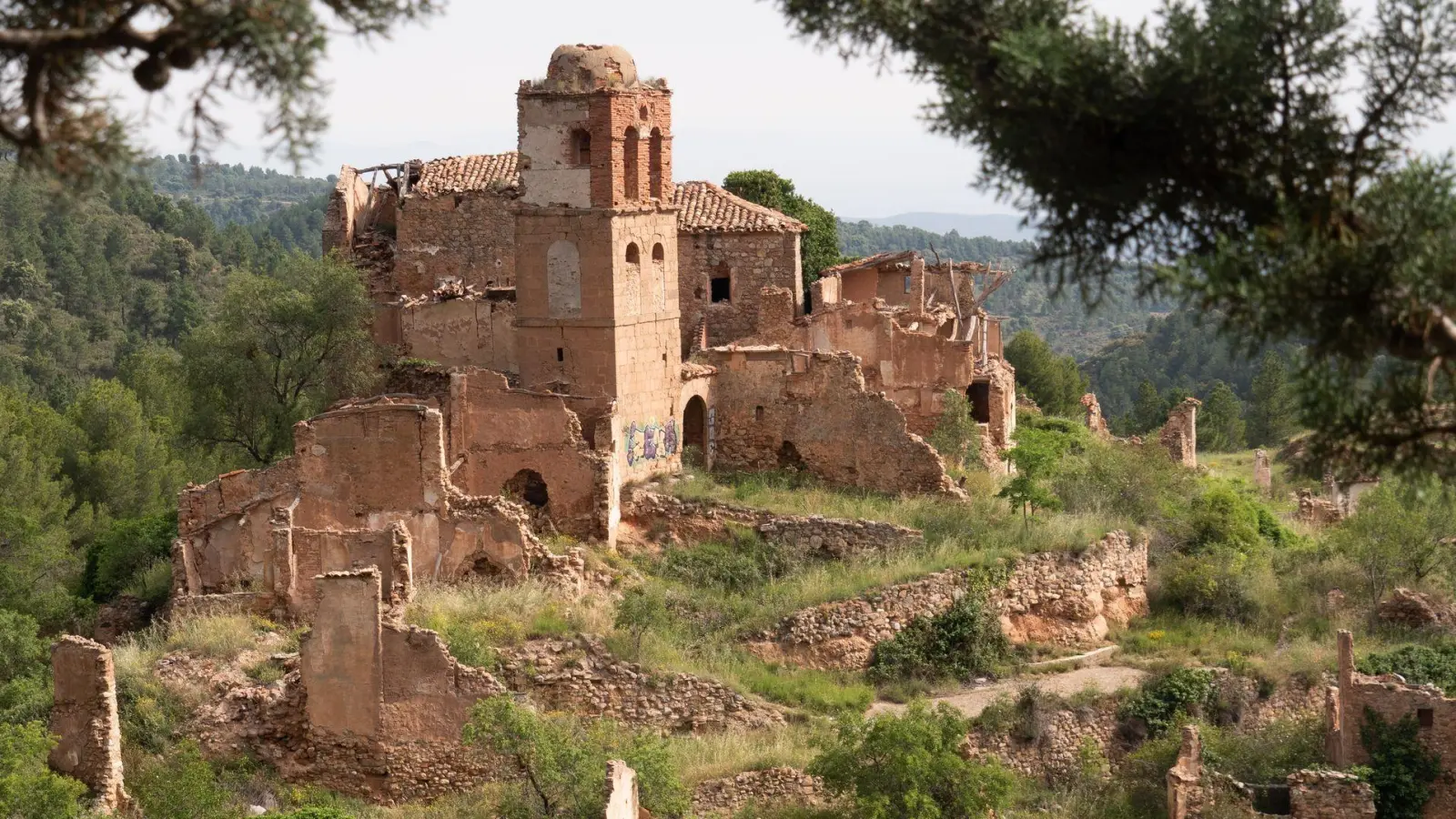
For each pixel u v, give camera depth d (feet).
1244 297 57.98
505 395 171.01
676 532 174.60
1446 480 60.75
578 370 178.40
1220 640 169.68
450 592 153.58
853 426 187.93
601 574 162.30
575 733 130.93
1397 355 58.85
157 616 161.07
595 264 177.27
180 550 163.32
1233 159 62.39
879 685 157.89
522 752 124.98
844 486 188.34
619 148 177.27
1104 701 152.35
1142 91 62.34
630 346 179.63
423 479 159.43
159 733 134.41
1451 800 136.56
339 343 198.70
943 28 65.87
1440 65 61.00
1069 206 64.80
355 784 133.90
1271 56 62.08
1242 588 177.37
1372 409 60.80
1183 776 132.67
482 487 171.73
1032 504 184.34
